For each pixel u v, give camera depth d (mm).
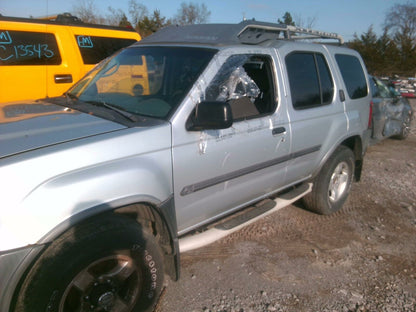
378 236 4176
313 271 3443
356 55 4816
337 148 4387
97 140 2207
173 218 2592
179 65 2969
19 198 1877
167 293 3012
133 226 2277
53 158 2014
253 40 3479
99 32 6594
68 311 2154
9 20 5477
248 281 3230
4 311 1904
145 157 2379
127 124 2465
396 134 8750
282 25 3760
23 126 2367
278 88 3391
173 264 2703
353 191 5496
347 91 4391
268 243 3885
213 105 2486
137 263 2350
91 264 2100
